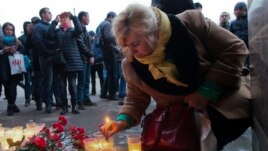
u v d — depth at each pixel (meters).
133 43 1.63
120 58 7.21
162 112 2.02
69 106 7.04
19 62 6.32
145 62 1.77
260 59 1.55
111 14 7.15
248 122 1.94
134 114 2.18
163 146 1.96
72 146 2.06
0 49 6.22
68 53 5.96
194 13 1.90
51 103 6.62
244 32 6.07
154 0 2.61
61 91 6.13
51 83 6.27
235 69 1.81
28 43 6.98
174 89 1.85
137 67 1.90
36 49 6.19
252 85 1.86
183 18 1.87
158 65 1.78
